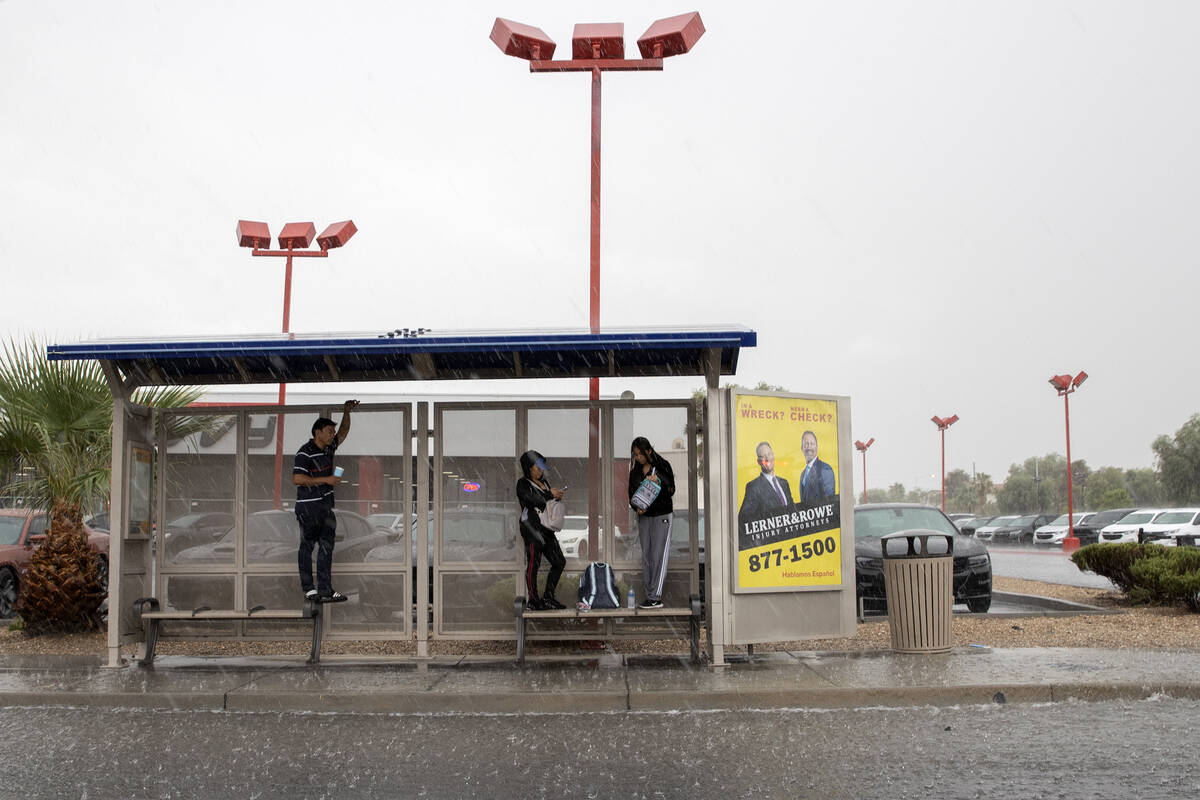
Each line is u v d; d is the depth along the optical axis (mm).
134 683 9594
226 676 9938
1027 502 141625
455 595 11133
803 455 10875
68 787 6309
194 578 11359
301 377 11922
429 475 12070
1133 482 125562
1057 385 48312
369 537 11258
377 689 9109
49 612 12766
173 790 6234
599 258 13406
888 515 15781
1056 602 15461
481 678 9680
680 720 8305
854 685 9008
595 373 11648
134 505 11195
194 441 11508
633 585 11148
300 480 10750
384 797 6059
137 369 11281
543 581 11156
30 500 13344
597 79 13695
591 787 6234
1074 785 6102
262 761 6980
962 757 6836
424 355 11500
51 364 12680
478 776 6531
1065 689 8930
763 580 10508
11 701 9133
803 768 6602
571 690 9008
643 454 10672
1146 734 7496
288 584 11359
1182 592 14023
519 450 11273
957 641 11805
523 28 13562
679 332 10094
